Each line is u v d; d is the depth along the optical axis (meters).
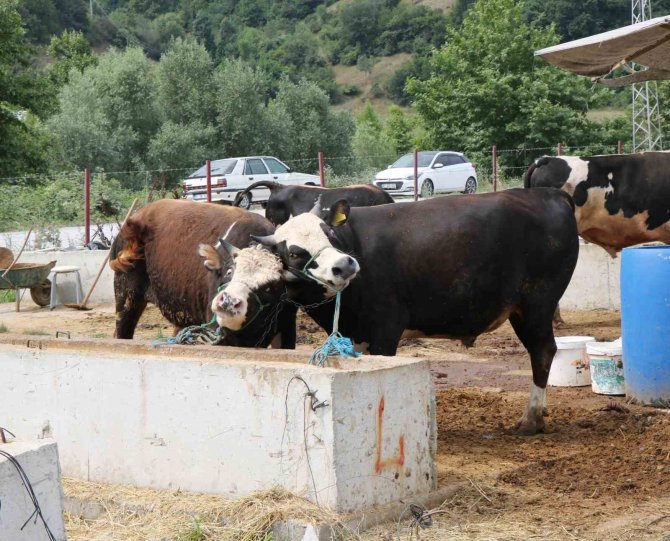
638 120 37.16
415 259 7.55
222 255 7.09
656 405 8.53
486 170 38.44
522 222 7.74
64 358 6.30
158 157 45.62
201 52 51.22
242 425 5.59
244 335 6.59
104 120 45.22
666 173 13.36
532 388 7.89
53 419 6.37
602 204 13.43
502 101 41.88
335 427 5.23
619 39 9.10
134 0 133.62
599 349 9.21
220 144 49.12
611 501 6.02
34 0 97.31
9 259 15.98
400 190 30.66
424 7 115.88
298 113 51.91
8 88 32.56
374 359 5.83
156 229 8.41
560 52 9.70
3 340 6.82
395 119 56.19
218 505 5.53
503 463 6.84
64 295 17.23
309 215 6.94
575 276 15.19
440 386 9.81
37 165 32.91
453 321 7.75
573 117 41.22
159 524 5.51
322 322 7.70
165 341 6.50
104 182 28.95
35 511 4.16
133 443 6.02
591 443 7.45
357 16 115.75
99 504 5.82
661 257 8.39
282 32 125.38
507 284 7.71
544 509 5.83
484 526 5.50
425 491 5.86
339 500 5.25
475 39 44.84
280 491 5.43
